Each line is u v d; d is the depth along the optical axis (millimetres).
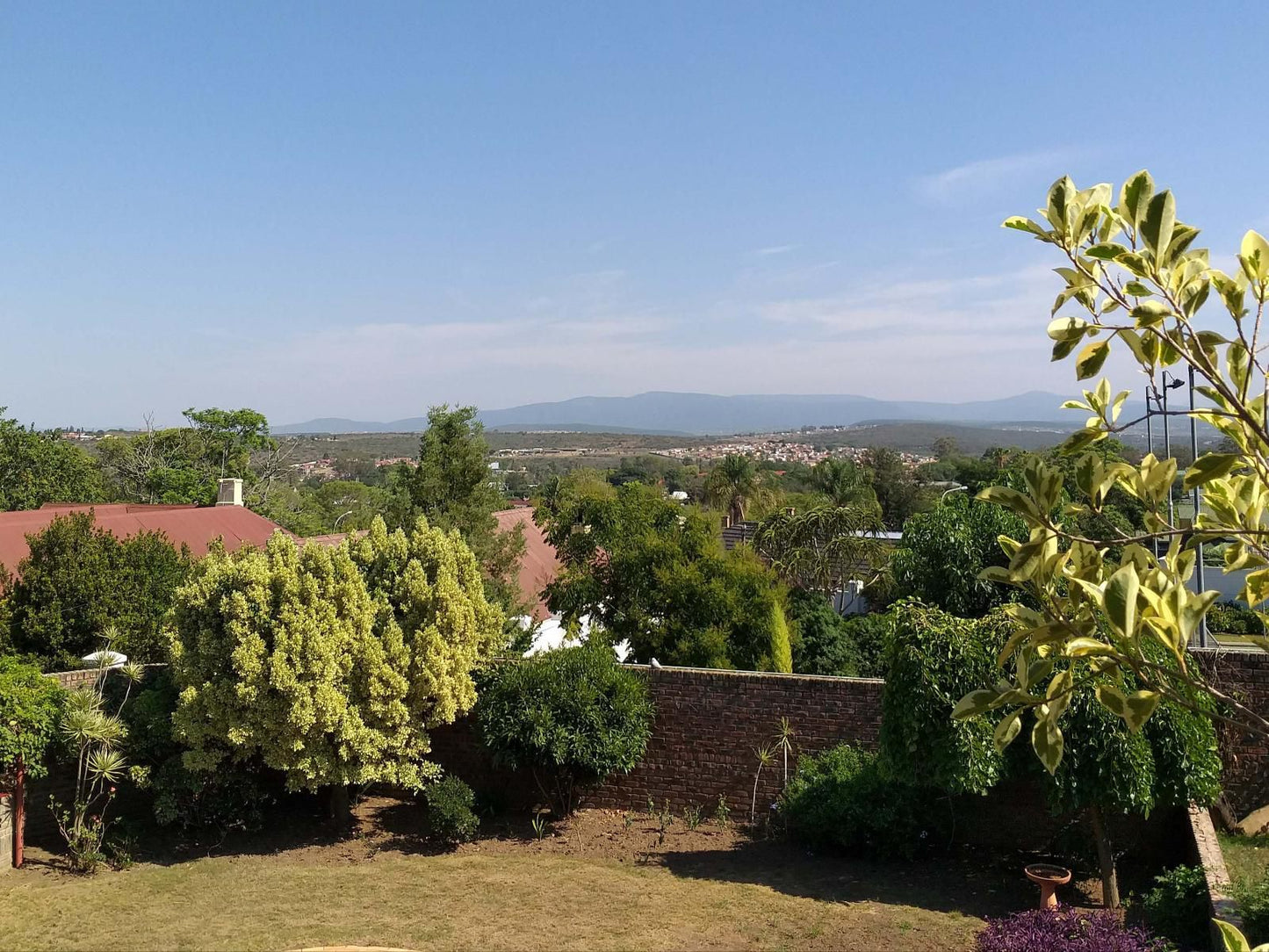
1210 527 3539
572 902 10438
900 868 11555
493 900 10508
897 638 10570
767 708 13289
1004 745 3527
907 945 9219
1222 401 3264
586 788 14062
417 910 10219
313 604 12078
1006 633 10180
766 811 13188
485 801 13938
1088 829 11430
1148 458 3982
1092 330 3646
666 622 17031
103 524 20609
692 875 11352
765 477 44562
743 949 9164
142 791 13625
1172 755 9695
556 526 19141
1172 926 8789
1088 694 9453
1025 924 8477
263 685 11742
